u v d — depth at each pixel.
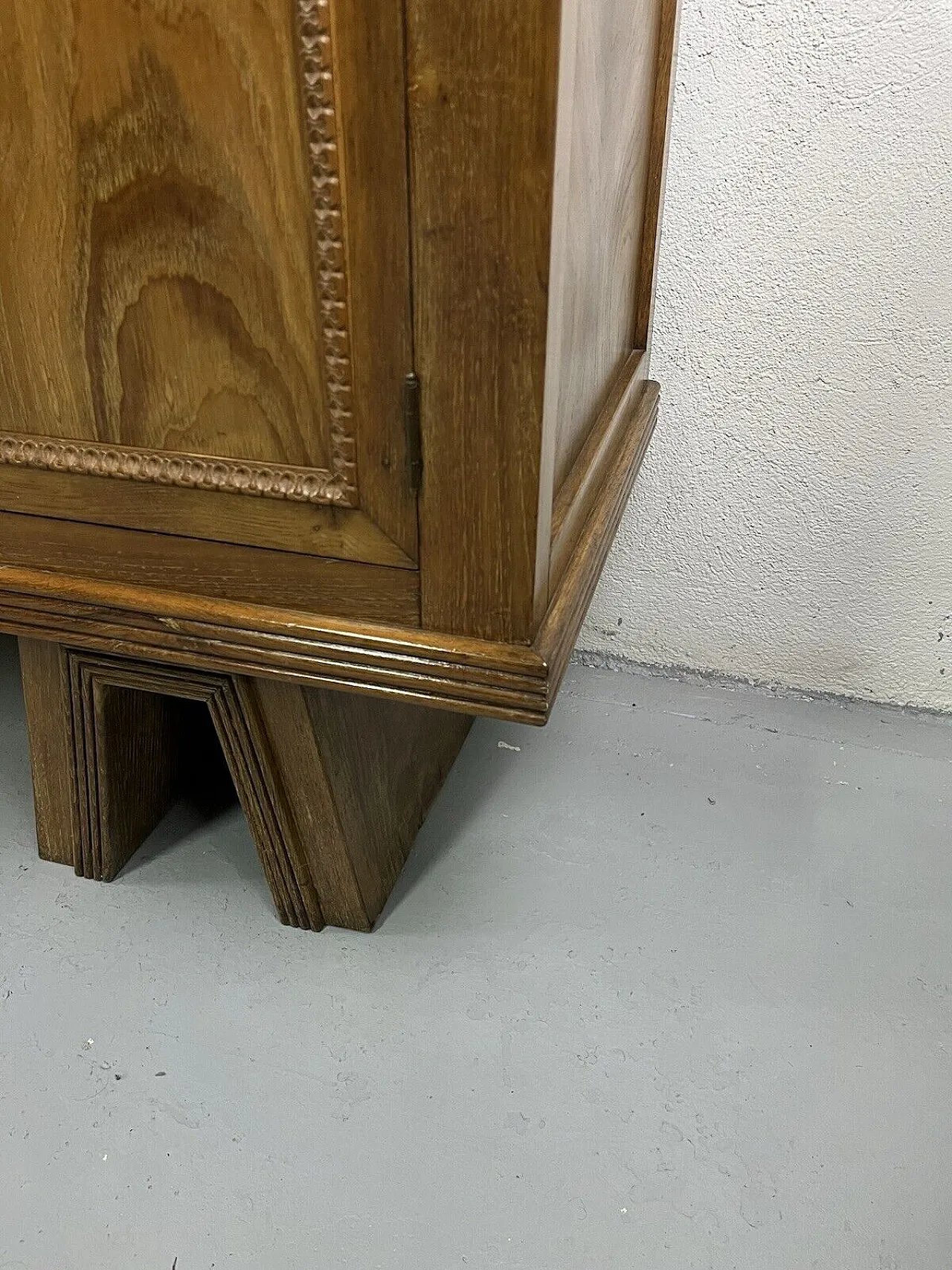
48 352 0.55
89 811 0.80
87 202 0.50
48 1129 0.65
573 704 1.08
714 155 0.86
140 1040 0.71
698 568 1.06
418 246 0.46
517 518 0.51
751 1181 0.63
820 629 1.05
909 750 1.02
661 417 0.99
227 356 0.52
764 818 0.92
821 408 0.94
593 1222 0.60
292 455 0.54
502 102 0.42
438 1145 0.64
